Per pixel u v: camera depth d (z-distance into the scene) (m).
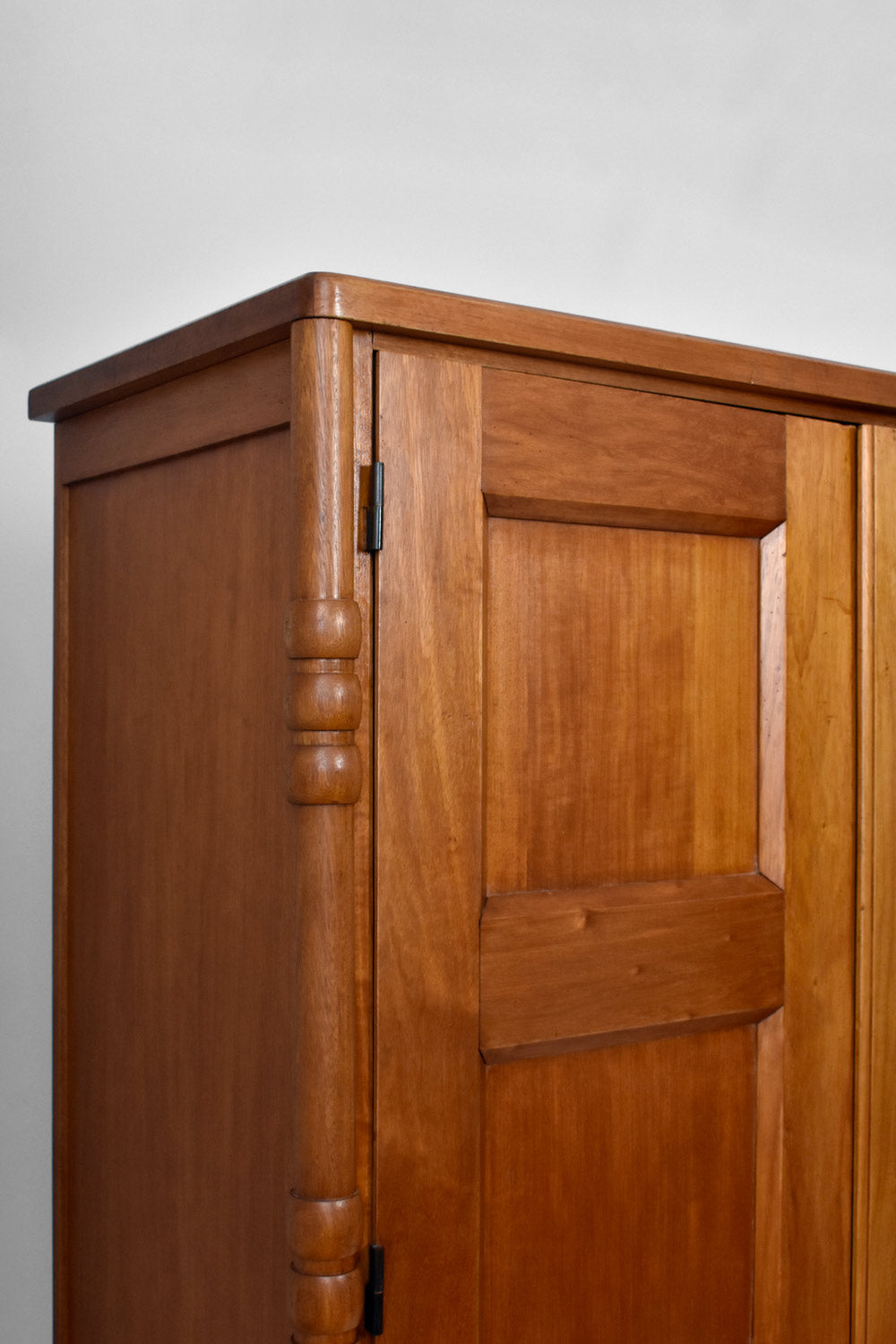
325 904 0.89
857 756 1.19
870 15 2.04
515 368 0.98
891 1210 1.20
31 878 1.58
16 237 1.54
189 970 1.10
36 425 1.56
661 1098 1.07
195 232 1.63
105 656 1.24
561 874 1.02
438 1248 0.95
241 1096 1.02
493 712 0.99
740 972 1.11
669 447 1.06
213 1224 1.06
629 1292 1.06
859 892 1.18
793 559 1.14
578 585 1.03
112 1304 1.22
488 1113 0.99
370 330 0.91
